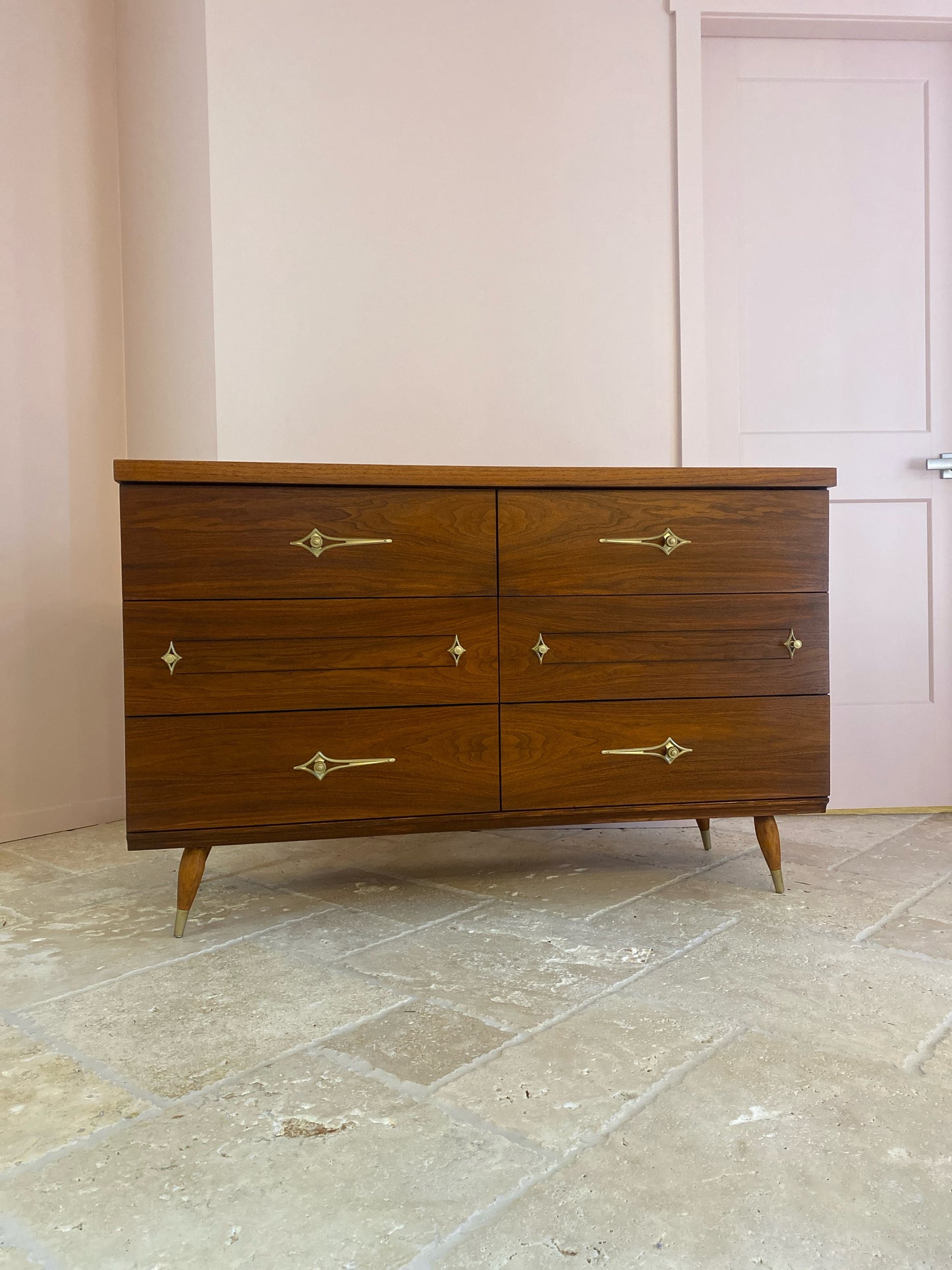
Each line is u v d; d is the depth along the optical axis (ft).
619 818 6.40
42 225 8.70
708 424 8.70
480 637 6.20
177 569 5.86
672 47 8.34
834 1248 3.05
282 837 6.04
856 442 8.80
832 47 8.65
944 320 8.83
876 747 8.90
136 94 8.92
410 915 6.30
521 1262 3.01
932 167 8.76
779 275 8.71
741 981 5.13
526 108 8.31
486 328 8.36
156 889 6.97
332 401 8.27
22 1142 3.72
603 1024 4.64
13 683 8.55
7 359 8.49
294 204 8.19
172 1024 4.72
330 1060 4.33
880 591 8.86
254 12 8.10
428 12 8.24
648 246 8.41
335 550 6.01
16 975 5.36
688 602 6.40
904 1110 3.85
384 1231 3.16
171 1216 3.26
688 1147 3.61
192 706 5.92
